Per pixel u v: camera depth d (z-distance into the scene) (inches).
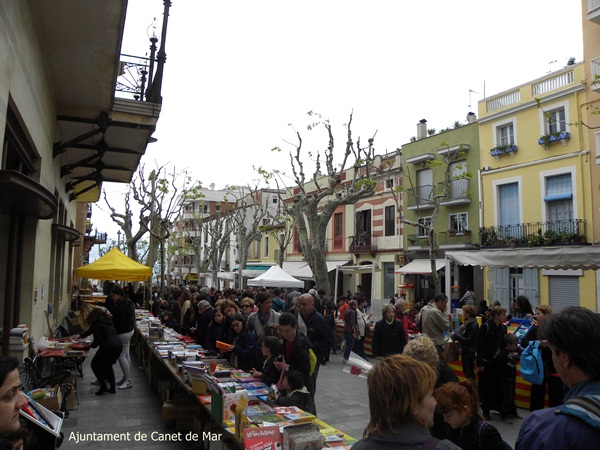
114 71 302.4
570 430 64.2
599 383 68.4
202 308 348.5
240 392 164.4
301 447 126.6
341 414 289.6
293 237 1587.1
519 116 860.0
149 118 371.2
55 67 297.0
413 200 1061.1
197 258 1616.6
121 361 334.6
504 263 421.7
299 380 181.8
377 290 1161.4
